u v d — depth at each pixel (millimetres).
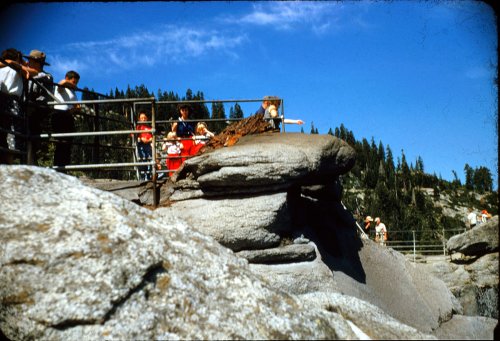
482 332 6699
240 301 4531
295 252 7273
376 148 83875
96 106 9367
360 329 4883
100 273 4312
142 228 4848
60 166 8281
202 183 7551
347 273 8047
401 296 8289
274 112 9547
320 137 8078
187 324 4270
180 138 9562
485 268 20234
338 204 9922
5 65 7965
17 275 4309
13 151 7812
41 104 8391
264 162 7215
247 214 7215
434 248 30641
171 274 4551
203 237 5312
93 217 4719
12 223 4527
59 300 4223
